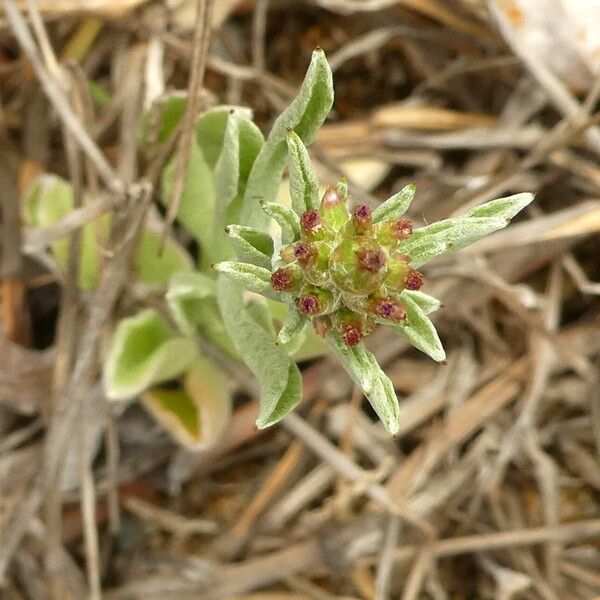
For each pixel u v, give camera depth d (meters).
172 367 0.12
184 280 0.10
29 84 0.13
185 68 0.14
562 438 0.14
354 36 0.15
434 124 0.14
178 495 0.14
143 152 0.12
